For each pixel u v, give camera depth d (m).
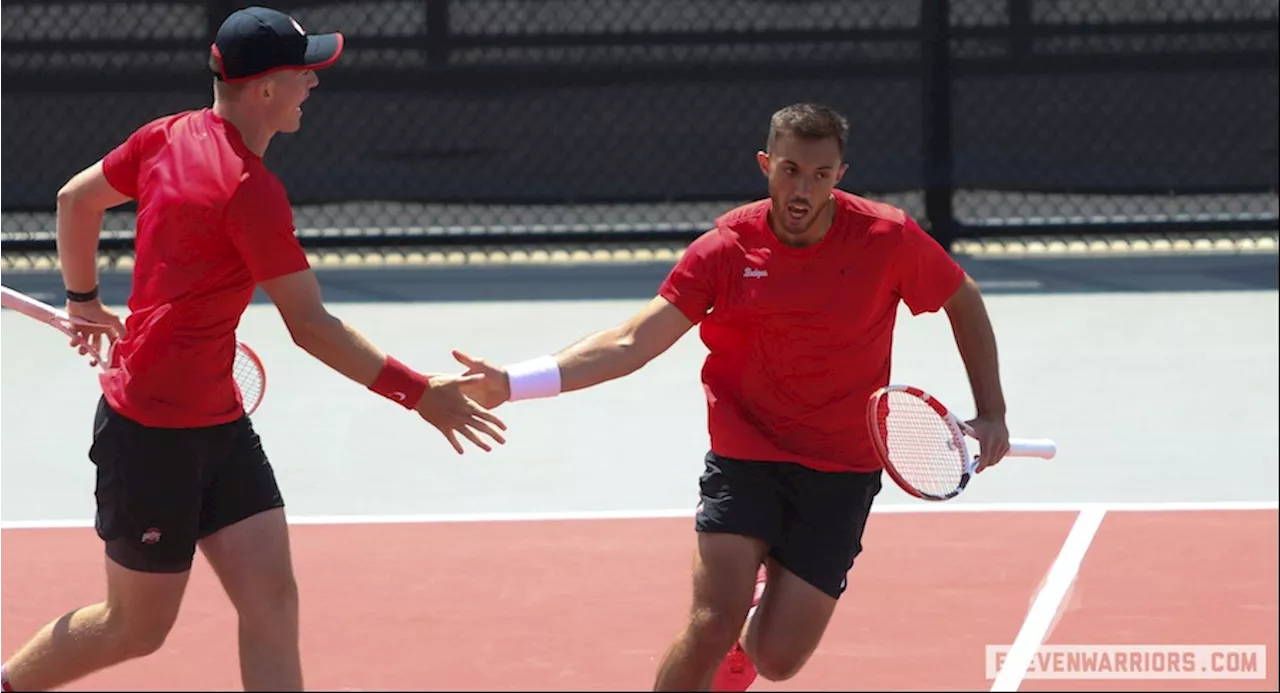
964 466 15.96
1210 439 27.27
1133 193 42.28
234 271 14.66
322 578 21.17
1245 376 31.14
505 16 48.41
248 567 15.23
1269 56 41.16
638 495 24.70
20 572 21.33
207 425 14.99
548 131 43.12
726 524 15.49
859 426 15.80
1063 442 27.20
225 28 14.77
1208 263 41.34
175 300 14.62
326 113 42.84
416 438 27.78
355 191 42.72
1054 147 44.62
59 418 28.91
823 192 14.83
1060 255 42.47
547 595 20.53
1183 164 44.25
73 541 22.61
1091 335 34.38
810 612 15.83
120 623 15.44
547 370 15.53
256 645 15.31
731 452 15.69
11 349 33.53
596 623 19.61
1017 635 19.20
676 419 28.80
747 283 15.44
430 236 40.41
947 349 32.91
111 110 42.28
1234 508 23.77
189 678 18.02
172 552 15.09
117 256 39.78
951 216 40.81
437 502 24.44
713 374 16.16
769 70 40.97
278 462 26.47
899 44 41.03
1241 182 44.25
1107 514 23.53
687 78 41.09
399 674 18.17
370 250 40.94
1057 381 30.92
